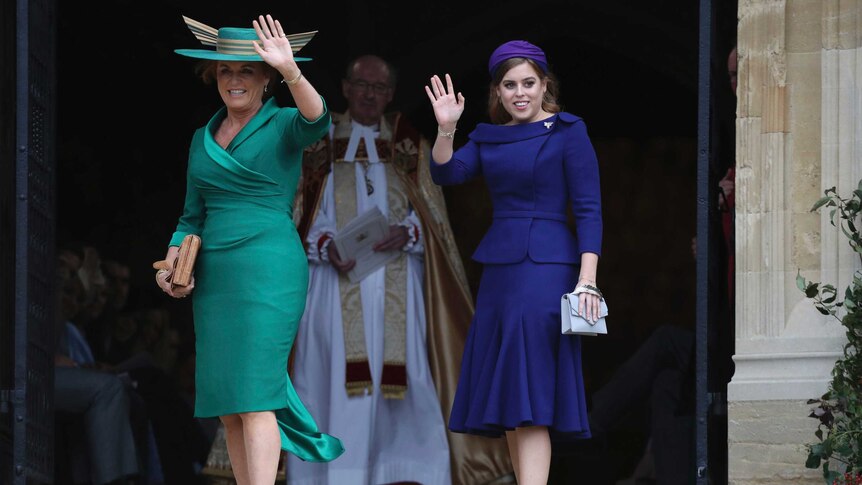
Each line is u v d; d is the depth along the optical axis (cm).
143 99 6619
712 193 3500
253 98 3181
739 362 3388
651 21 6375
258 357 3083
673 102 7038
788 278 3397
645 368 5059
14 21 3756
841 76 3394
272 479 3084
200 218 3231
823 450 3212
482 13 6444
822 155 3394
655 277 7138
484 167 3312
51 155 3794
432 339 4631
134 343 6000
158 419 5469
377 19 6469
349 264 4575
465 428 3291
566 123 3281
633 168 7156
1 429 3538
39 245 3684
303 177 4666
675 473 4897
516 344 3238
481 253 3312
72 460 4872
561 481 6041
